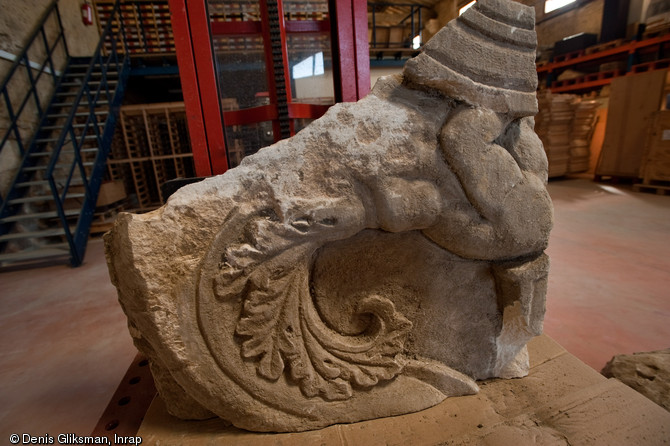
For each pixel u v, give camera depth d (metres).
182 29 1.48
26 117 3.95
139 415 1.17
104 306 2.23
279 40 1.70
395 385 1.07
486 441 0.93
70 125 3.17
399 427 1.01
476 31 0.95
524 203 1.01
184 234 0.87
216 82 1.57
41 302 2.33
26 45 3.84
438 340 1.13
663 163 3.83
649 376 1.22
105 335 1.90
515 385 1.16
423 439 0.96
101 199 3.86
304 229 0.91
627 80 4.29
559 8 5.99
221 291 0.88
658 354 1.31
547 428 0.97
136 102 6.20
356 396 1.03
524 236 1.02
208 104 1.57
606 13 5.00
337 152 0.92
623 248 2.54
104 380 1.54
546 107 4.93
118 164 4.80
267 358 0.94
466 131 0.95
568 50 5.46
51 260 3.15
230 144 2.00
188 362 0.89
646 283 2.05
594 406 1.03
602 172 4.72
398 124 0.95
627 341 1.58
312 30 1.88
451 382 1.10
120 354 1.73
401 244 1.07
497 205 0.98
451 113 0.99
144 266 0.81
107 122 4.11
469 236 1.00
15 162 3.66
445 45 0.93
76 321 2.06
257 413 0.96
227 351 0.91
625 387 1.09
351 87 1.69
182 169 5.04
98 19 5.66
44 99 4.33
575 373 1.20
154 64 5.41
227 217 0.89
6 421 1.32
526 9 0.96
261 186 0.90
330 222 0.93
